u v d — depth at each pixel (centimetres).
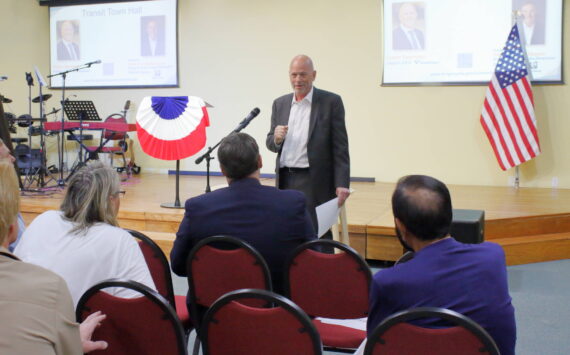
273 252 212
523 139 614
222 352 159
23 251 177
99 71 812
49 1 820
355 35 705
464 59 661
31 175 682
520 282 397
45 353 103
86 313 162
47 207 516
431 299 137
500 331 138
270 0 738
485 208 509
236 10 754
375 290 143
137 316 158
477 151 670
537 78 638
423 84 679
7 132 241
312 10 721
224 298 151
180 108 481
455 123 675
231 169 214
